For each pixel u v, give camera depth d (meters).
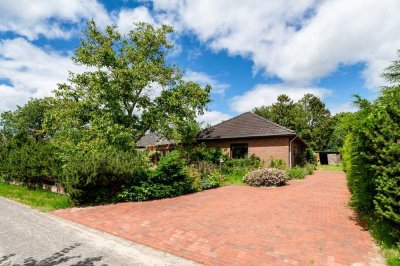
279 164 18.22
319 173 22.08
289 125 49.41
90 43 19.25
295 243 4.93
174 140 19.44
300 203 8.74
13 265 4.07
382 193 4.65
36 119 39.56
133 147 15.89
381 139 4.53
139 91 19.83
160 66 20.33
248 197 9.98
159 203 8.87
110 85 17.12
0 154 16.05
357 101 6.05
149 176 9.66
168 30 20.80
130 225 6.29
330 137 47.97
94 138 15.30
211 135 21.80
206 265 4.08
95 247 4.90
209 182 12.62
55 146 12.88
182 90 20.17
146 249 4.80
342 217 6.83
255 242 5.01
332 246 4.76
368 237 5.24
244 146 20.73
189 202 9.01
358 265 3.97
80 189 8.55
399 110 4.38
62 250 4.73
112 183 9.25
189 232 5.68
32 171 11.92
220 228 5.93
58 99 18.22
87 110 16.83
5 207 8.47
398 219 4.14
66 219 7.00
